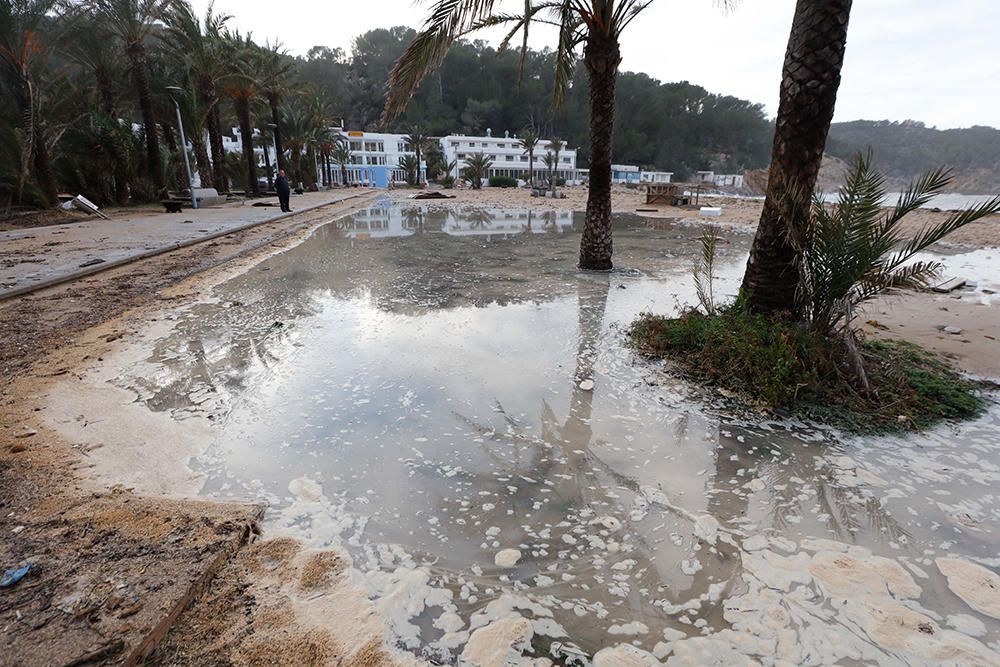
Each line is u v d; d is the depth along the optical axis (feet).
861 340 13.37
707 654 5.41
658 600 6.15
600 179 25.00
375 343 15.06
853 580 6.41
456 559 6.81
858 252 12.01
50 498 7.70
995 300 20.10
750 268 15.06
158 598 5.76
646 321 15.98
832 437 9.95
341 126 209.97
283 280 23.50
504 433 10.11
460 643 5.53
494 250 33.50
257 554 6.74
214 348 14.46
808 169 13.12
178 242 32.27
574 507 7.92
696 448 9.62
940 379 11.96
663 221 57.67
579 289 22.08
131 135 64.90
